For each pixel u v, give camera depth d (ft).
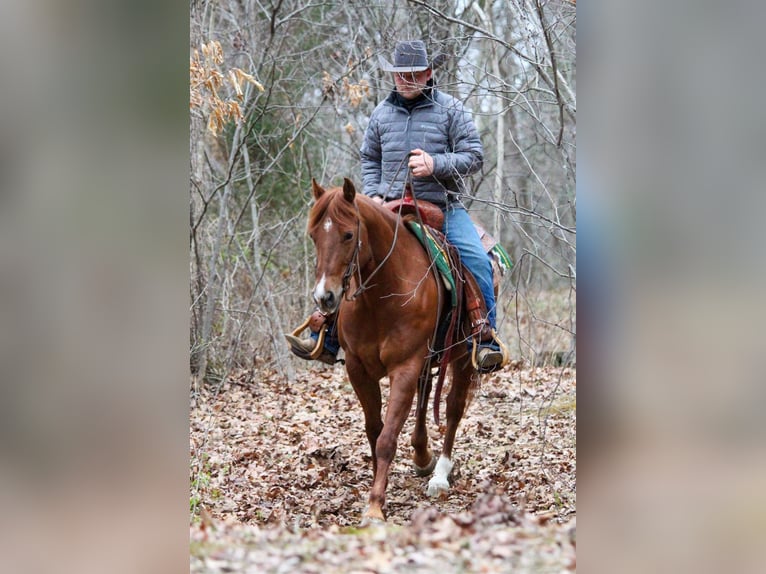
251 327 38.24
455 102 21.56
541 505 20.02
